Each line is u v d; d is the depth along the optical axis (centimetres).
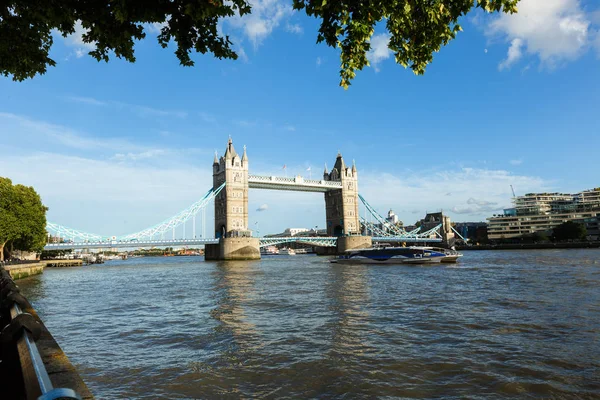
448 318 2378
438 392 1291
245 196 15650
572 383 1330
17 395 501
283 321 2422
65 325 2473
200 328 2294
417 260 8444
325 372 1496
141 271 8831
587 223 18438
